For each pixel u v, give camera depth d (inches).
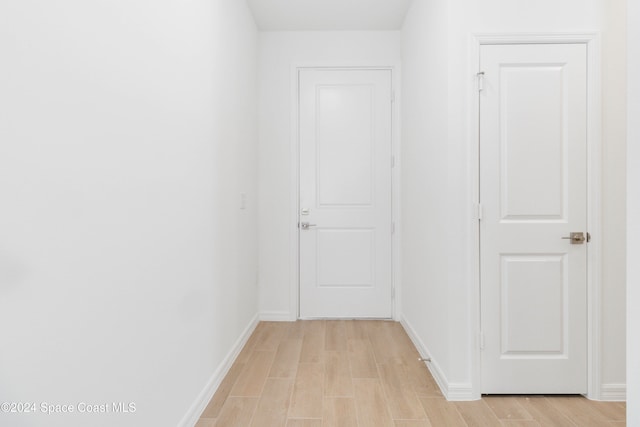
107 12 44.5
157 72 57.2
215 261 85.2
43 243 35.2
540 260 82.7
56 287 36.8
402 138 133.0
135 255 51.1
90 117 41.6
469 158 82.1
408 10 122.0
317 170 138.1
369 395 82.7
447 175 82.5
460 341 82.0
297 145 137.9
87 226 41.2
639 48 43.4
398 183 136.3
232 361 98.8
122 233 47.9
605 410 77.2
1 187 31.0
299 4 118.6
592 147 81.6
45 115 35.3
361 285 138.3
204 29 78.1
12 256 32.0
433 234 93.0
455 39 81.7
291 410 76.3
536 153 82.5
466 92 82.0
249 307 121.1
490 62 82.2
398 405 78.7
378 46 136.8
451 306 82.1
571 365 82.7
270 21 129.9
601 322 82.0
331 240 138.2
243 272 112.3
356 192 137.8
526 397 82.6
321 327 129.6
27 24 33.2
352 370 95.4
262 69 136.9
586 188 82.3
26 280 33.4
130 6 49.5
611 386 81.7
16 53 32.2
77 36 39.4
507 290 82.7
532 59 82.0
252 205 125.6
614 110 81.8
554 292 82.6
